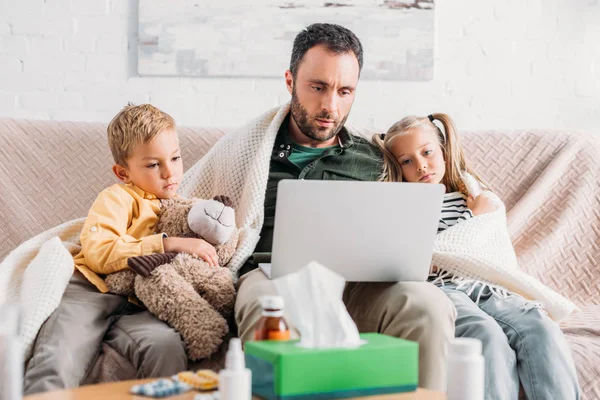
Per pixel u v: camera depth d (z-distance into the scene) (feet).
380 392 3.20
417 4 8.89
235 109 8.94
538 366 4.71
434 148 6.28
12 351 2.70
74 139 6.52
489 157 6.89
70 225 5.64
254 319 4.20
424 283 4.55
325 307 3.27
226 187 5.99
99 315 4.72
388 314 4.40
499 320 5.15
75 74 8.86
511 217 6.57
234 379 2.81
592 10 8.98
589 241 6.65
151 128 5.33
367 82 8.95
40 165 6.36
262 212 5.70
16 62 8.82
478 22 9.02
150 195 5.48
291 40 8.86
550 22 9.02
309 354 3.07
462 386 2.98
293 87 6.07
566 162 6.89
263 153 5.89
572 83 9.04
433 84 9.02
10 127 6.44
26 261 5.26
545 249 6.54
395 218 4.29
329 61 5.82
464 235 5.79
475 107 9.05
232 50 8.84
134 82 8.91
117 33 8.88
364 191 4.19
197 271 4.91
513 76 9.05
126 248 4.94
